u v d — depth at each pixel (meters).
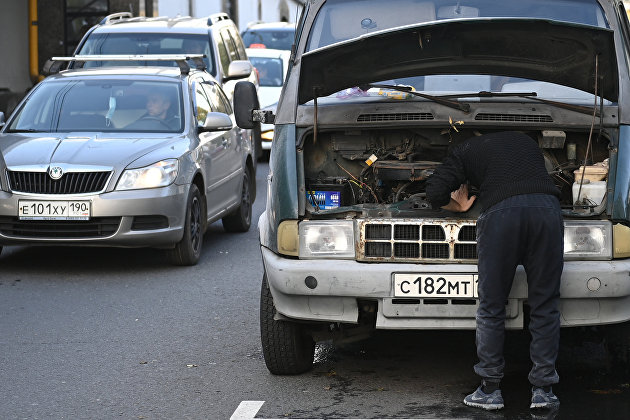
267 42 31.52
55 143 12.65
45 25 34.28
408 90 8.09
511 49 7.53
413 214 7.46
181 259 12.89
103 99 13.77
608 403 7.24
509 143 7.11
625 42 8.38
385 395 7.59
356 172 8.16
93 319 10.18
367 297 7.32
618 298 7.18
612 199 7.32
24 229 12.18
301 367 8.15
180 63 14.66
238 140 15.38
